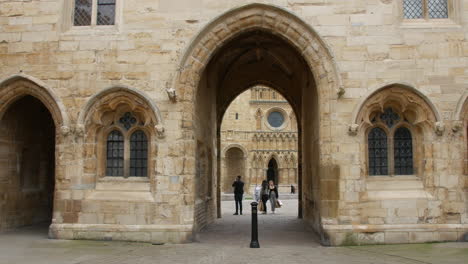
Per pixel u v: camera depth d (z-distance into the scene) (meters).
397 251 11.16
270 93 50.38
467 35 12.84
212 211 18.86
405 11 13.33
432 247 11.62
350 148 12.56
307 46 12.89
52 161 17.97
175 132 12.79
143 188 13.07
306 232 15.51
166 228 12.49
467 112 12.68
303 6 12.98
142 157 13.47
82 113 13.03
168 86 12.94
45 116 17.36
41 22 13.52
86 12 13.84
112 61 13.20
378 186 12.82
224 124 48.91
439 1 13.38
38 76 13.34
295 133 49.56
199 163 15.55
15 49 13.50
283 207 28.77
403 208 12.50
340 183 12.48
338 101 12.68
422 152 12.88
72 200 12.97
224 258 10.37
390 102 13.02
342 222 12.37
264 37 17.80
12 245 11.92
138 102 13.05
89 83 13.19
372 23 12.89
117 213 12.80
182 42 13.09
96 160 13.34
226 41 13.19
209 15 13.10
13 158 15.05
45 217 17.23
